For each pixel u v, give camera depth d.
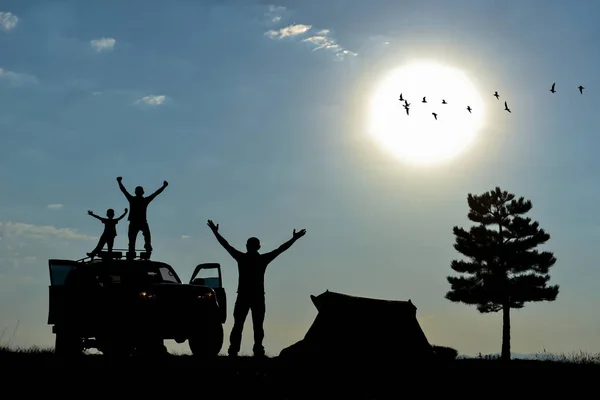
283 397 9.90
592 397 10.81
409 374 12.62
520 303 47.69
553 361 17.72
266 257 13.22
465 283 48.66
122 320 15.48
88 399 9.16
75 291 16.23
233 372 11.62
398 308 14.02
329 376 11.99
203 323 15.80
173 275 17.05
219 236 13.19
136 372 11.33
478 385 11.65
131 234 19.78
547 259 47.69
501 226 49.25
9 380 10.27
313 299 14.14
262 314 13.09
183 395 9.55
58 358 14.31
